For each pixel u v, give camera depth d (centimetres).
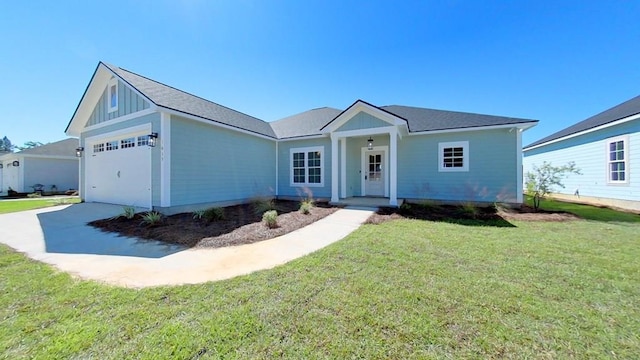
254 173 1182
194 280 337
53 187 1978
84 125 1120
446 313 248
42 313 254
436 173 1096
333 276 341
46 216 794
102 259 427
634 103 1089
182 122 843
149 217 668
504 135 994
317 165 1252
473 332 218
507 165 986
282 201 1250
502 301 270
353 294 288
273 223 651
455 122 1109
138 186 870
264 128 1354
